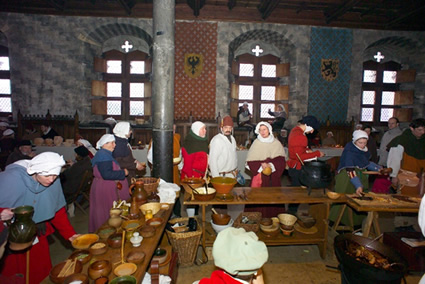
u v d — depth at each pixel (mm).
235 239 1083
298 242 3084
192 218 3115
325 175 3057
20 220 1604
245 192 3215
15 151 4441
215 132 8984
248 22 9102
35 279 2000
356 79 9664
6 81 9320
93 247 1823
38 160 1828
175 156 4027
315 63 9445
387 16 9289
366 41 9625
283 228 3180
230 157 3658
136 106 10086
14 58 8602
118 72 9977
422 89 10133
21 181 1863
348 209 3463
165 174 3570
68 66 8812
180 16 8859
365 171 3402
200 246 3453
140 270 1656
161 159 3547
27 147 4480
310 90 9469
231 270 1039
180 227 2990
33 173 1837
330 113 9602
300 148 3828
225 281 1021
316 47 9406
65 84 8828
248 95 10344
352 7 8422
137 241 1912
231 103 9609
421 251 2715
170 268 2402
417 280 2729
